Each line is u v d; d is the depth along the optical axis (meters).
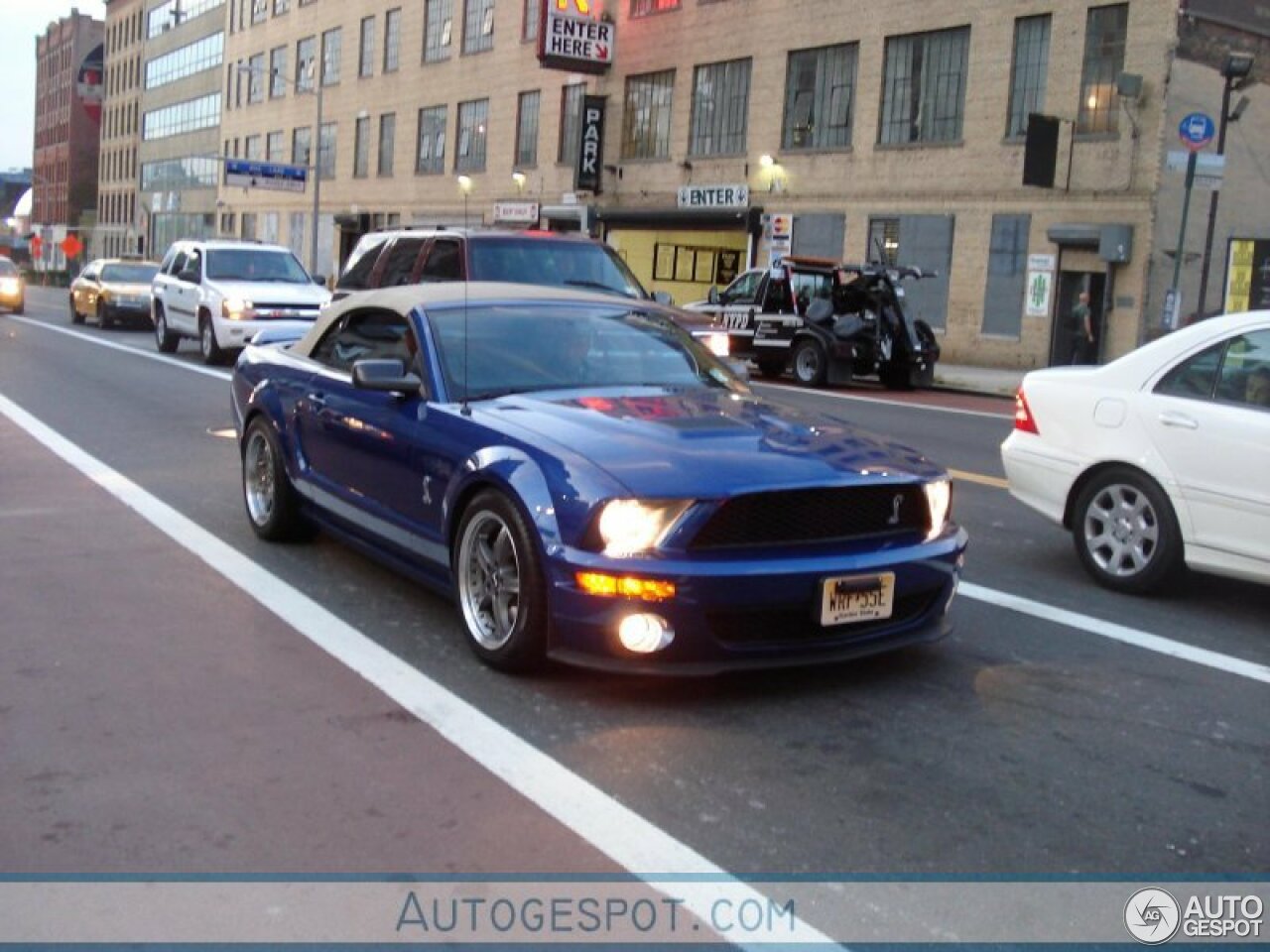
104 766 4.22
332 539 7.59
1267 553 6.24
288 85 59.53
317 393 6.77
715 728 4.68
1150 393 6.83
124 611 6.03
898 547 5.02
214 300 19.05
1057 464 7.19
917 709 4.93
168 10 78.44
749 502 4.73
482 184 44.22
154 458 10.45
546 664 5.21
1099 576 7.02
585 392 5.83
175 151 77.06
